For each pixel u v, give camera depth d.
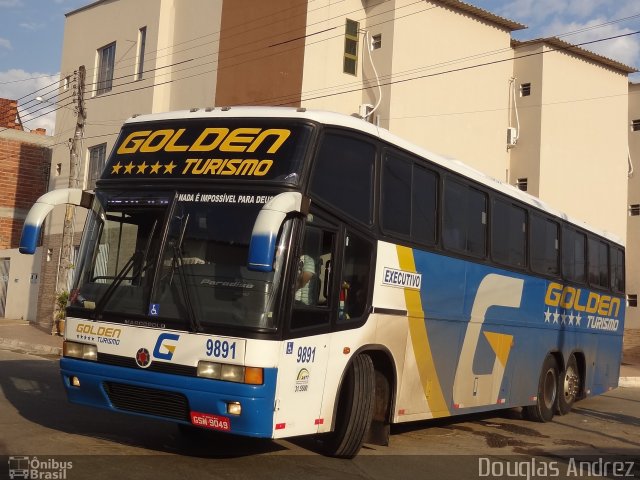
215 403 6.67
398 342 8.70
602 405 16.64
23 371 14.45
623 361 29.14
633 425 13.51
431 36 23.56
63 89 28.75
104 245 7.62
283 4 22.23
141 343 7.02
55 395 11.31
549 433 11.85
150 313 7.02
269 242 6.34
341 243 7.71
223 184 7.19
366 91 23.19
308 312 7.20
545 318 12.88
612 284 16.36
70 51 28.53
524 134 26.42
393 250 8.61
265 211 6.49
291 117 7.50
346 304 7.83
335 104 22.66
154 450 7.88
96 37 27.20
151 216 7.38
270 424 6.72
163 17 24.23
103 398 7.30
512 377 11.79
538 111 26.11
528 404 12.45
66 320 7.59
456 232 10.08
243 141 7.46
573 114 27.03
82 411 9.93
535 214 12.55
